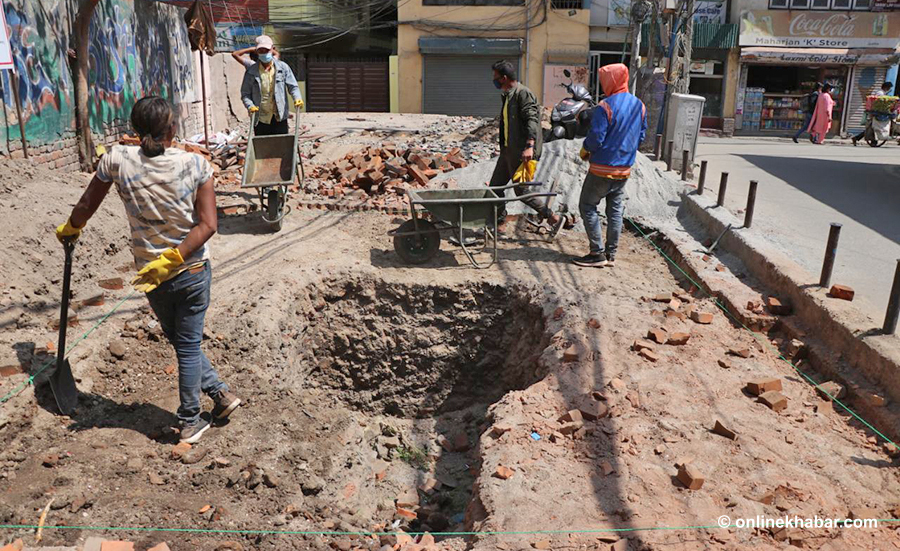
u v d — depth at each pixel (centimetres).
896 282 506
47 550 332
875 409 467
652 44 1469
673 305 644
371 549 393
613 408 472
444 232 844
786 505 377
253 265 721
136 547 348
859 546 348
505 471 404
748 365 544
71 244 419
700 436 445
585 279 710
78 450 419
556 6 2634
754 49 2461
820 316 570
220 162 1180
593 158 709
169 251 389
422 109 2695
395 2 2916
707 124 2602
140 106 387
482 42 2580
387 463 589
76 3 965
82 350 511
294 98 899
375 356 712
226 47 2581
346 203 943
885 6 2447
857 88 2527
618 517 368
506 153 782
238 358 556
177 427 459
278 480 419
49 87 888
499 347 709
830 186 1175
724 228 812
